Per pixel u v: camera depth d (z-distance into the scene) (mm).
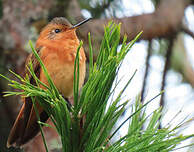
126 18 8836
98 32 8680
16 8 8445
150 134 3719
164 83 8242
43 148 7566
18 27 8344
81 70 5809
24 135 5648
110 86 3867
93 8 9148
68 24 6387
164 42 9617
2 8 8438
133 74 3824
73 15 8805
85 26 8664
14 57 8188
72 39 6059
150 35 9016
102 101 3867
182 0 9398
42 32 6590
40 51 6031
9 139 5648
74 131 3848
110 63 3734
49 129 7648
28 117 5754
